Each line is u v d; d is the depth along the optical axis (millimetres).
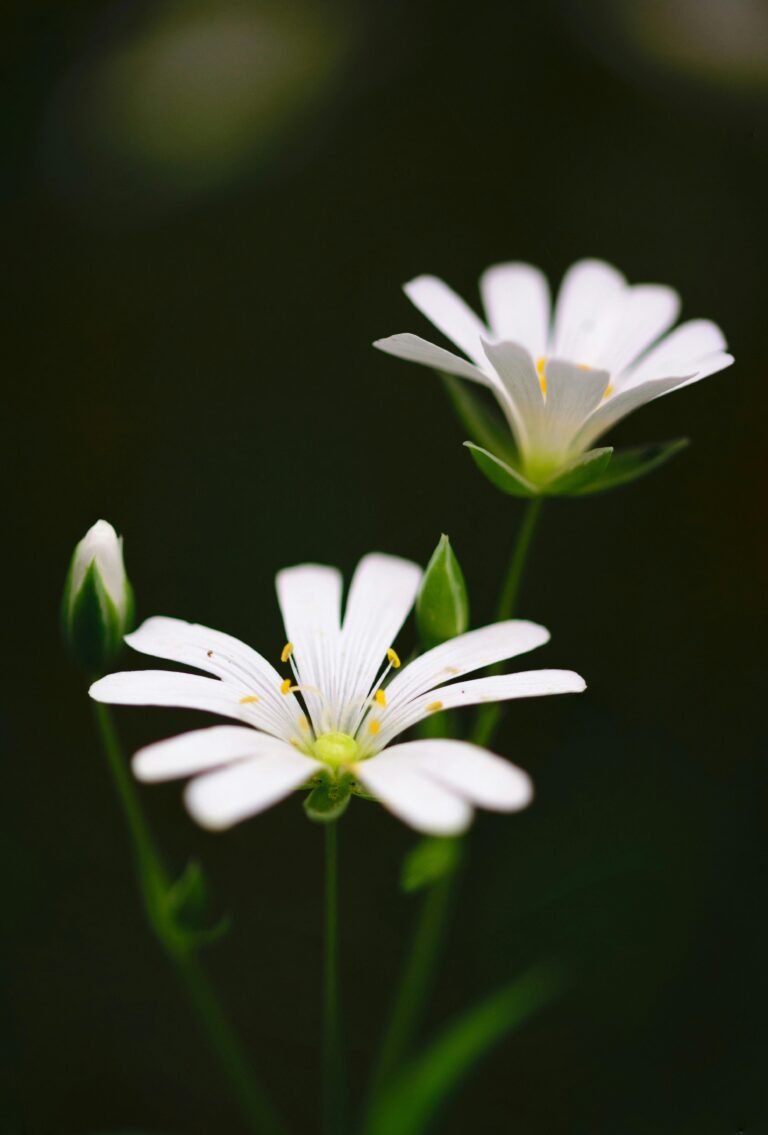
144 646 177
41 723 225
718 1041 213
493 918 219
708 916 217
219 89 220
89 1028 217
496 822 222
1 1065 214
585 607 228
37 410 233
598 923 218
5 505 231
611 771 223
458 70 234
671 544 230
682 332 195
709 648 227
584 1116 213
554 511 230
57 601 228
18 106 227
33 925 219
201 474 231
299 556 229
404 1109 192
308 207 237
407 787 167
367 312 235
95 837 222
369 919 220
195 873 188
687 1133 210
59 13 226
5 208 232
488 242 235
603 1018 216
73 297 234
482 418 189
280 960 219
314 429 233
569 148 234
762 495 228
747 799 220
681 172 232
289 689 179
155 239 236
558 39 232
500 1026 195
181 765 167
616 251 233
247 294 236
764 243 230
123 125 221
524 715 225
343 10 225
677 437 231
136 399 233
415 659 180
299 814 223
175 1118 214
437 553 182
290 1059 216
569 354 198
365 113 235
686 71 227
